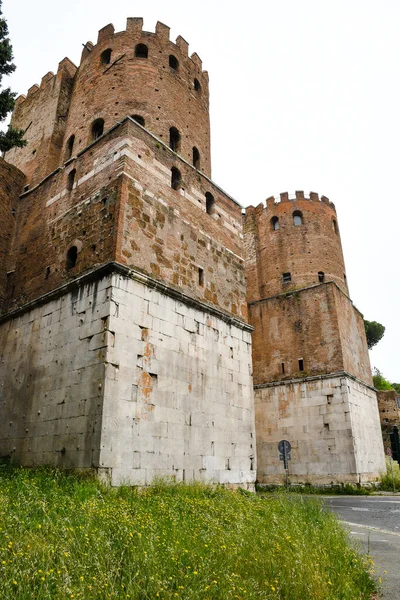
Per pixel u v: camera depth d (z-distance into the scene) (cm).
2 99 1920
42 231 2130
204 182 2328
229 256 2338
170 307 1814
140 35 2562
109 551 634
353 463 2781
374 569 834
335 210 4028
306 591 591
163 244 1908
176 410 1689
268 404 3231
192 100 2658
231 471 1859
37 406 1664
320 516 1108
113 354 1512
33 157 2614
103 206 1839
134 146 1939
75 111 2512
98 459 1362
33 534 671
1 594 479
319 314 3250
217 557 663
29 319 1900
